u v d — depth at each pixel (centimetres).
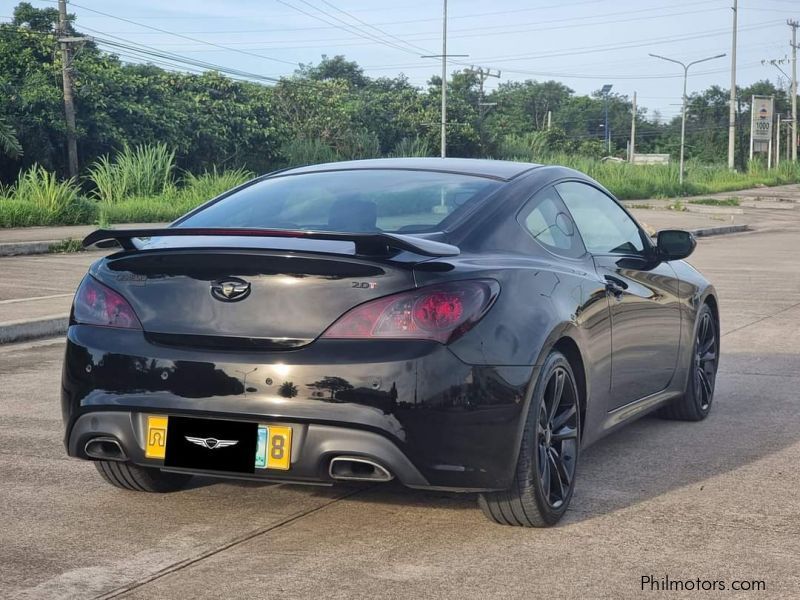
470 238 357
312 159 4828
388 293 317
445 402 314
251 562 324
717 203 4566
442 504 384
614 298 418
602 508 384
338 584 305
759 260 1728
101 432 338
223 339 326
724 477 430
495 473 328
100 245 358
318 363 315
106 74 3919
